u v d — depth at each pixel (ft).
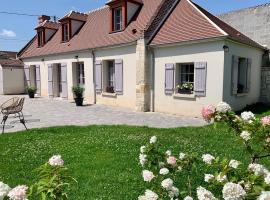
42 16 81.00
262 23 48.08
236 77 38.45
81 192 13.97
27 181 15.43
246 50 41.19
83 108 47.83
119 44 46.11
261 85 47.85
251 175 7.77
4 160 19.22
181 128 29.30
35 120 37.04
